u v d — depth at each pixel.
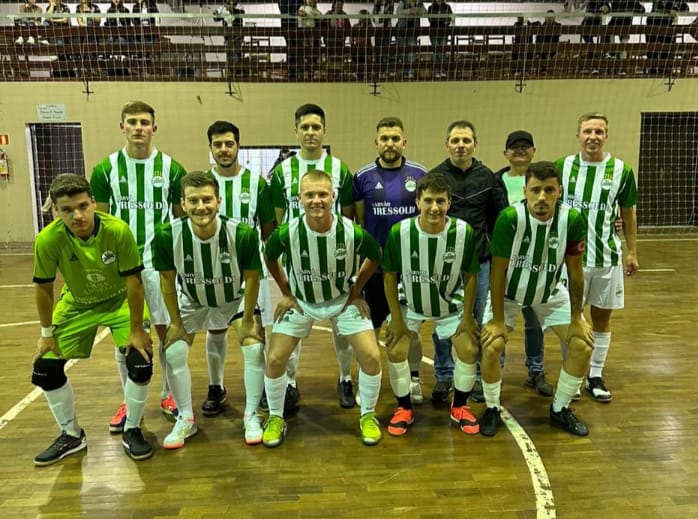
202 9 9.96
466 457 2.50
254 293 2.64
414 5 9.09
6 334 4.43
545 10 10.31
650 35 9.11
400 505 2.12
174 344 2.61
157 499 2.18
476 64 9.11
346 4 10.13
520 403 3.09
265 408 3.04
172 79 8.98
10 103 8.95
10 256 8.08
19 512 2.10
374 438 2.62
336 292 2.67
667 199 9.91
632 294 5.57
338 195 3.00
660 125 9.62
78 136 9.29
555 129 9.35
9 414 2.98
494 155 9.38
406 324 2.83
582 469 2.38
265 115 9.16
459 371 2.75
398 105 9.18
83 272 2.38
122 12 9.15
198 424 2.88
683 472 2.35
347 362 3.07
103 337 4.39
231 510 2.10
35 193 9.32
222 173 2.98
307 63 9.05
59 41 8.88
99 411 3.02
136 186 2.82
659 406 3.01
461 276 2.72
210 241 2.51
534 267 2.63
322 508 2.11
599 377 3.18
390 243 2.62
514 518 2.03
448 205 2.52
